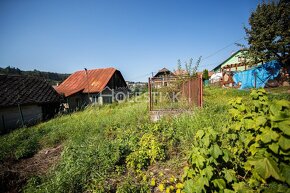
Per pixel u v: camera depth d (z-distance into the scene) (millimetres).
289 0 16109
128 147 5113
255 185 2039
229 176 2166
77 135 7352
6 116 14484
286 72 17859
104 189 3553
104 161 4398
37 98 16875
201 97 7301
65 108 20641
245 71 21938
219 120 5512
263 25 16766
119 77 28375
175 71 14703
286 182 1679
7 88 15898
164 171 3918
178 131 5582
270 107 1994
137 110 10266
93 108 15617
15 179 4852
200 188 2027
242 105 2893
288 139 1748
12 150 6984
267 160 1784
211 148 2217
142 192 3270
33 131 9469
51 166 5207
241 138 2645
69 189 3689
